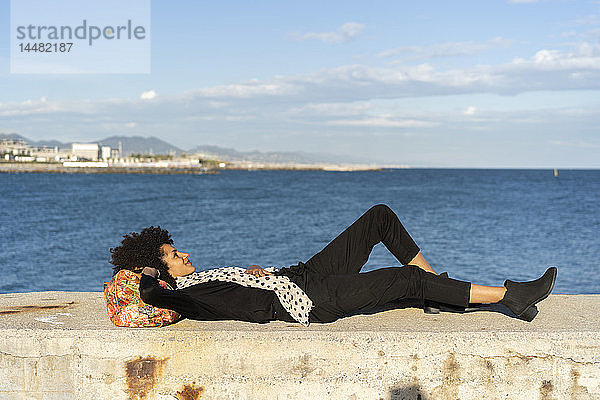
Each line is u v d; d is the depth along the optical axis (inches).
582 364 140.4
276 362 141.2
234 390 142.0
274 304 149.5
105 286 149.9
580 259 576.7
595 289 424.5
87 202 1652.3
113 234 826.2
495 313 160.7
